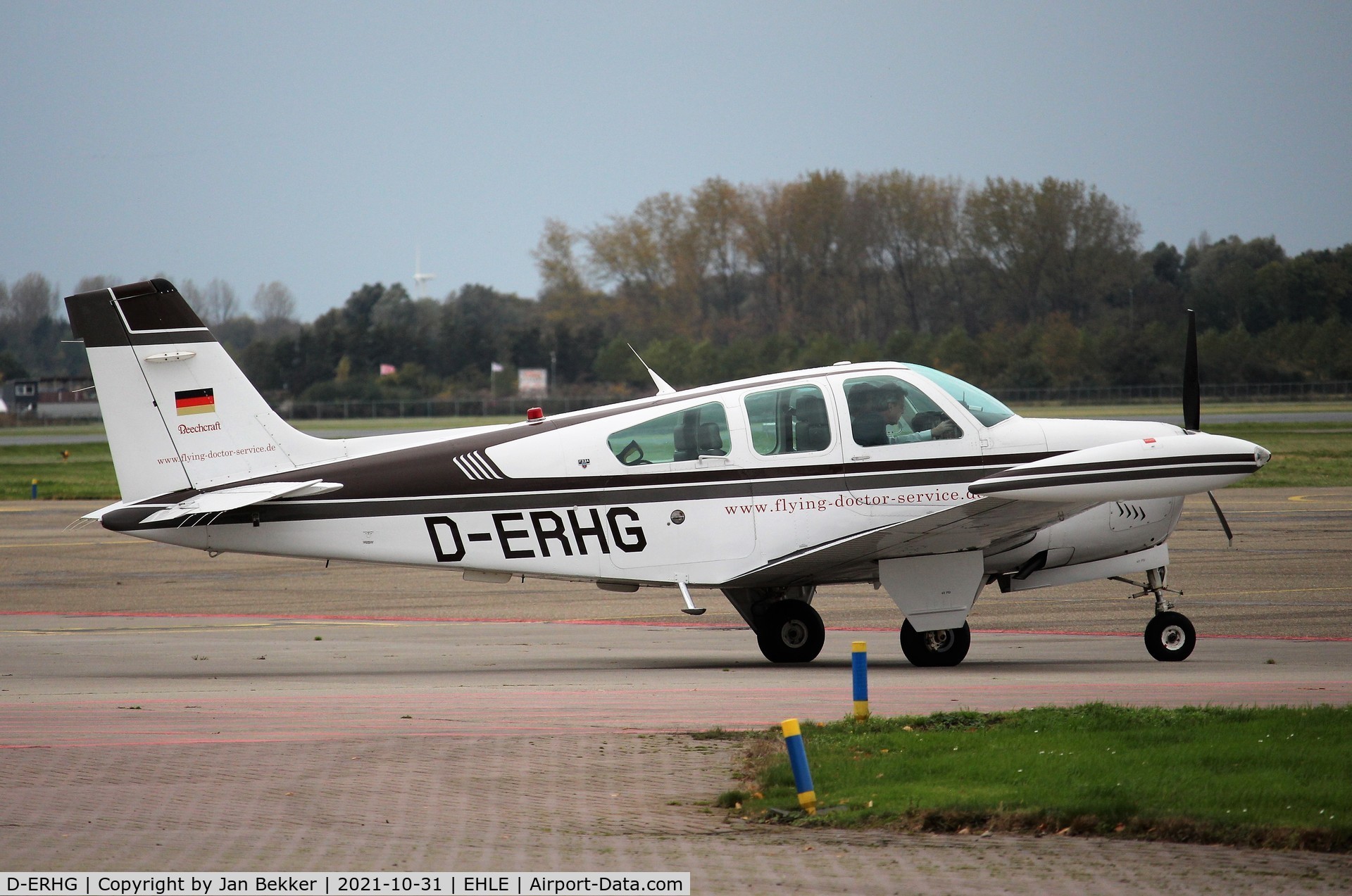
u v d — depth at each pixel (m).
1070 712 30.45
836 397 43.50
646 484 43.19
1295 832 20.52
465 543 43.56
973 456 43.38
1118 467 39.34
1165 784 23.20
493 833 21.62
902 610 42.72
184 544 43.66
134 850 20.72
